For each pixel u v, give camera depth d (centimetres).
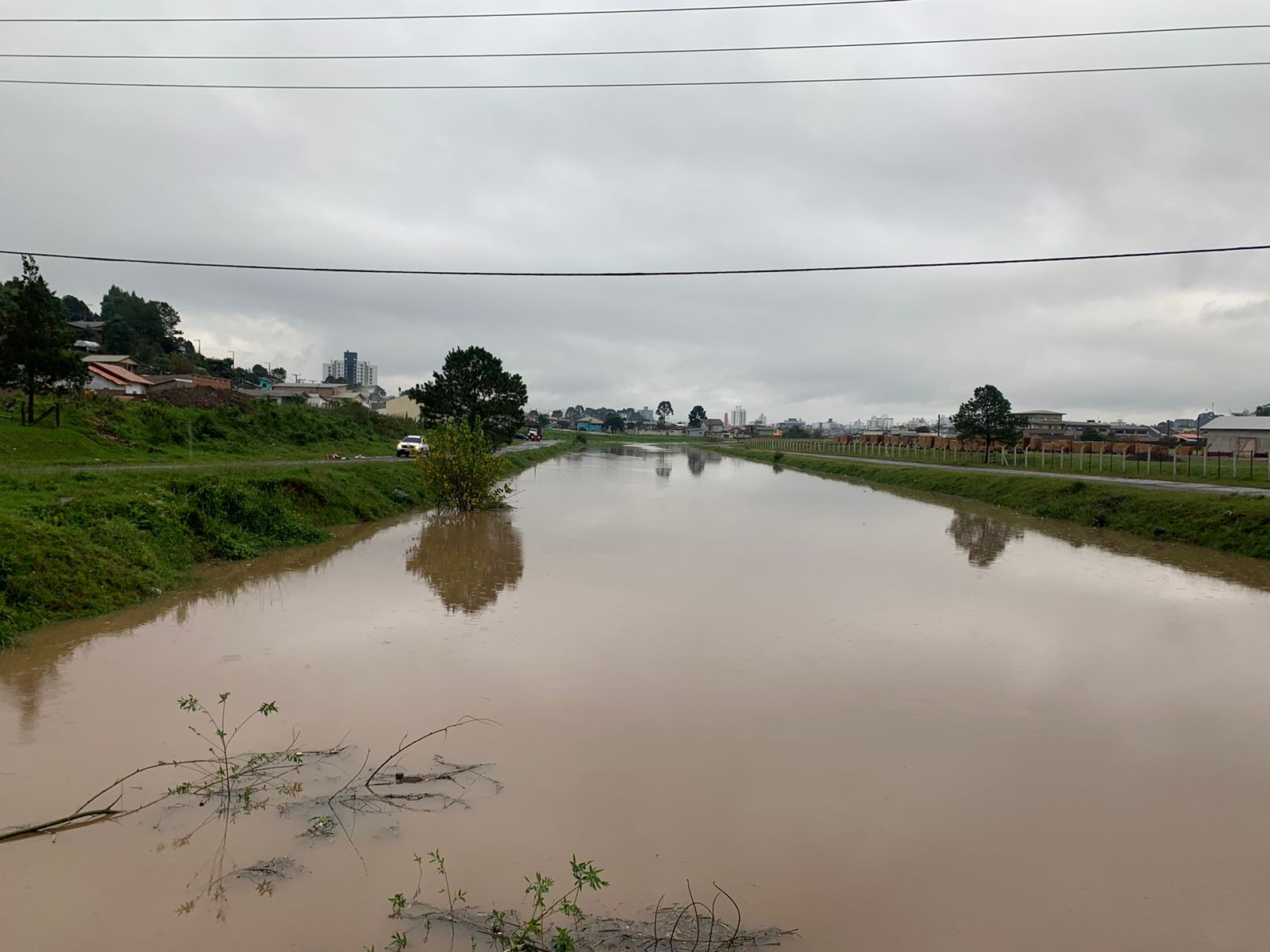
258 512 1923
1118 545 2167
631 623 1239
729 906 532
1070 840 623
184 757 734
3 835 591
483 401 4928
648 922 514
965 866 584
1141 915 530
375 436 5775
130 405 3497
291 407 4919
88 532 1375
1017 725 855
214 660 1016
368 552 1872
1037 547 2122
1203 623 1295
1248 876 578
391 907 523
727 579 1595
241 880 548
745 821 642
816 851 600
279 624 1193
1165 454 5272
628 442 13738
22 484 1603
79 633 1120
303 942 487
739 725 840
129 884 541
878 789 701
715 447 11600
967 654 1105
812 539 2194
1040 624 1273
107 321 8388
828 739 809
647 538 2166
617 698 911
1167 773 745
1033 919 523
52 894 528
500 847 597
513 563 1739
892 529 2466
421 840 606
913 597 1462
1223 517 2155
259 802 656
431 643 1110
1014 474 3912
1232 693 966
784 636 1180
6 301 2998
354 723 823
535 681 959
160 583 1389
